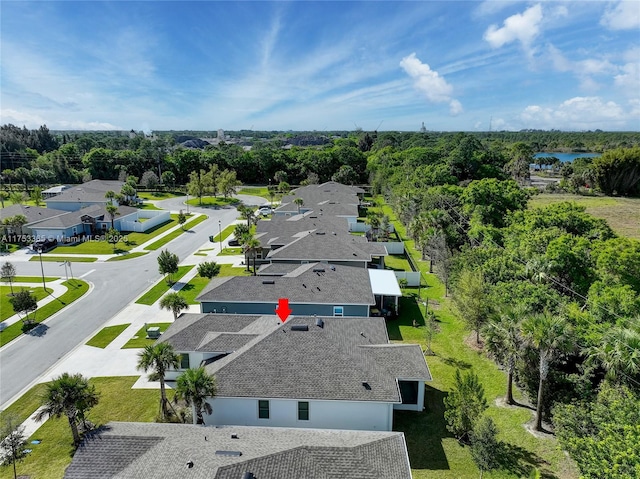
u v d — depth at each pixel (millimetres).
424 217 52625
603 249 32594
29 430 22562
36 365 29375
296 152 137000
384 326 29016
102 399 25219
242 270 49844
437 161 101625
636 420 16219
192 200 100375
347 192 87000
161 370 22250
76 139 176250
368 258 44562
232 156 132500
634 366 19297
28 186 106688
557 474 19078
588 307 27891
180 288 44281
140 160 121688
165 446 17547
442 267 41781
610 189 100438
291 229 55469
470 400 20641
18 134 146125
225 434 18656
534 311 25766
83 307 39438
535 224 44875
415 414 23891
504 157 122875
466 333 34062
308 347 23875
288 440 18047
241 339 26469
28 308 34938
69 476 16516
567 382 22672
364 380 22141
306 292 34750
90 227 69188
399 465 16922
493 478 18938
